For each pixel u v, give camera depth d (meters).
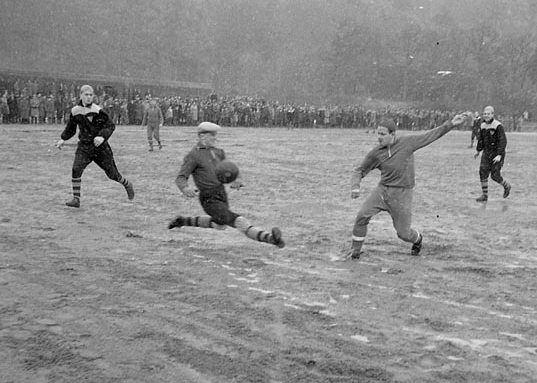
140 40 84.44
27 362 4.95
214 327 5.83
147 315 6.09
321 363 5.09
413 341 5.66
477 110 84.12
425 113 65.19
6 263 7.80
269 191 15.10
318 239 9.89
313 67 91.25
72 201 11.84
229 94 80.69
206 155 7.55
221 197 7.55
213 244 9.28
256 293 6.94
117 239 9.38
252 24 97.06
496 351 5.50
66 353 5.14
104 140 11.55
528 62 94.19
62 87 46.78
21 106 39.12
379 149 8.58
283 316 6.21
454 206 13.89
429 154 30.17
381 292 7.16
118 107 43.12
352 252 8.73
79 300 6.48
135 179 16.22
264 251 8.96
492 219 12.32
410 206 8.66
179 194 13.86
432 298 7.00
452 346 5.55
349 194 14.94
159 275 7.51
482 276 8.04
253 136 38.72
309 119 55.69
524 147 38.19
